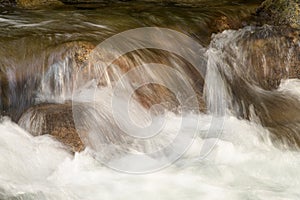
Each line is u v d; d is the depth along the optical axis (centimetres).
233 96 688
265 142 602
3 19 790
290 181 534
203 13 849
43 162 508
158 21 802
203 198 488
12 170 491
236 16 851
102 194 479
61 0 969
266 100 690
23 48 640
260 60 739
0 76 602
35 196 459
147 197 482
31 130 539
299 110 673
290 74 745
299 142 610
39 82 612
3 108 593
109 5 935
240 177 529
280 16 801
